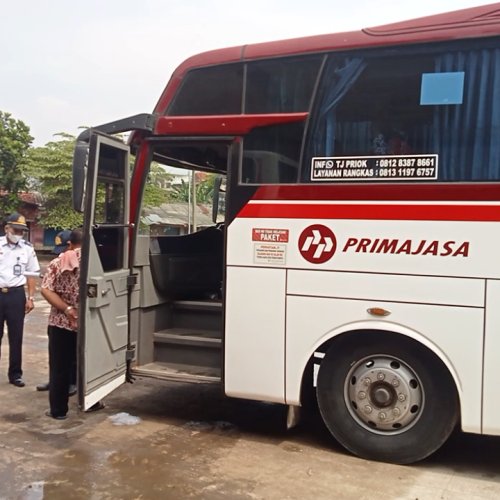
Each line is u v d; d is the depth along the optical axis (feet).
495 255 13.41
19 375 21.44
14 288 21.31
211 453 15.19
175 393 20.81
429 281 13.92
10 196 88.07
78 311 15.55
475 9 13.99
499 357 13.43
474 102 13.84
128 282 17.40
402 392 14.52
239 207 15.70
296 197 15.11
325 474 13.98
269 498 12.68
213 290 20.76
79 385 15.43
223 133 15.94
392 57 14.60
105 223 16.63
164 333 18.49
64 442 15.83
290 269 15.15
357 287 14.52
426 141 14.12
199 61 16.43
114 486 13.17
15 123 88.43
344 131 14.85
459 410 14.05
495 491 13.21
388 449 14.66
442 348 13.84
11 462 14.46
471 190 13.61
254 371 15.57
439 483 13.58
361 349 14.89
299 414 16.15
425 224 13.93
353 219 14.55
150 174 18.44
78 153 15.67
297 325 15.11
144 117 16.53
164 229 20.94
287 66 15.53
